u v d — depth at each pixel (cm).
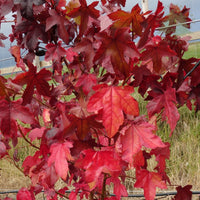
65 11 87
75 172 107
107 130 69
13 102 75
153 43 77
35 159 120
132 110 71
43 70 77
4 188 273
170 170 257
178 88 93
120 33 65
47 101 126
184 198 124
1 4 83
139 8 65
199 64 90
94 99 70
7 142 113
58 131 82
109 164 71
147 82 90
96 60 68
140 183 92
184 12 90
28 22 89
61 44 99
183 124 300
